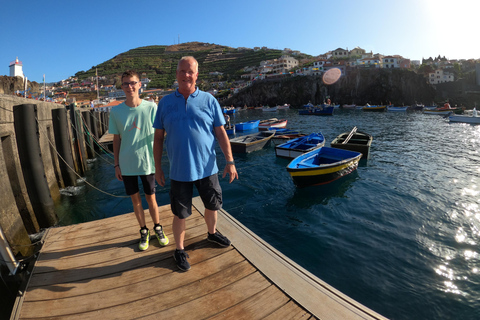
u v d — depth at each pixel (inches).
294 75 3115.2
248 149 628.1
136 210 129.4
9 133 268.7
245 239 134.4
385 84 2689.5
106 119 1156.5
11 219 223.6
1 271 133.7
